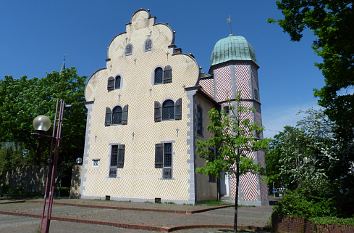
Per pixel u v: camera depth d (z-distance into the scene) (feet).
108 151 85.51
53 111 94.94
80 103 104.78
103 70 92.73
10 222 47.80
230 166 40.04
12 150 100.27
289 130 49.32
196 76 78.79
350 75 32.58
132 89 86.53
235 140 39.40
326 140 45.96
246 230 42.86
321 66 36.42
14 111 95.09
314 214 37.01
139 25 90.27
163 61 84.02
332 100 36.76
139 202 76.43
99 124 89.04
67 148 107.55
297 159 47.47
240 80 90.79
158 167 77.41
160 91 82.33
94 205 66.90
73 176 91.40
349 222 32.19
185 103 78.33
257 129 40.65
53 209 61.77
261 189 80.59
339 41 32.17
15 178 106.11
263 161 76.33
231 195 82.28
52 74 106.93
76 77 109.29
